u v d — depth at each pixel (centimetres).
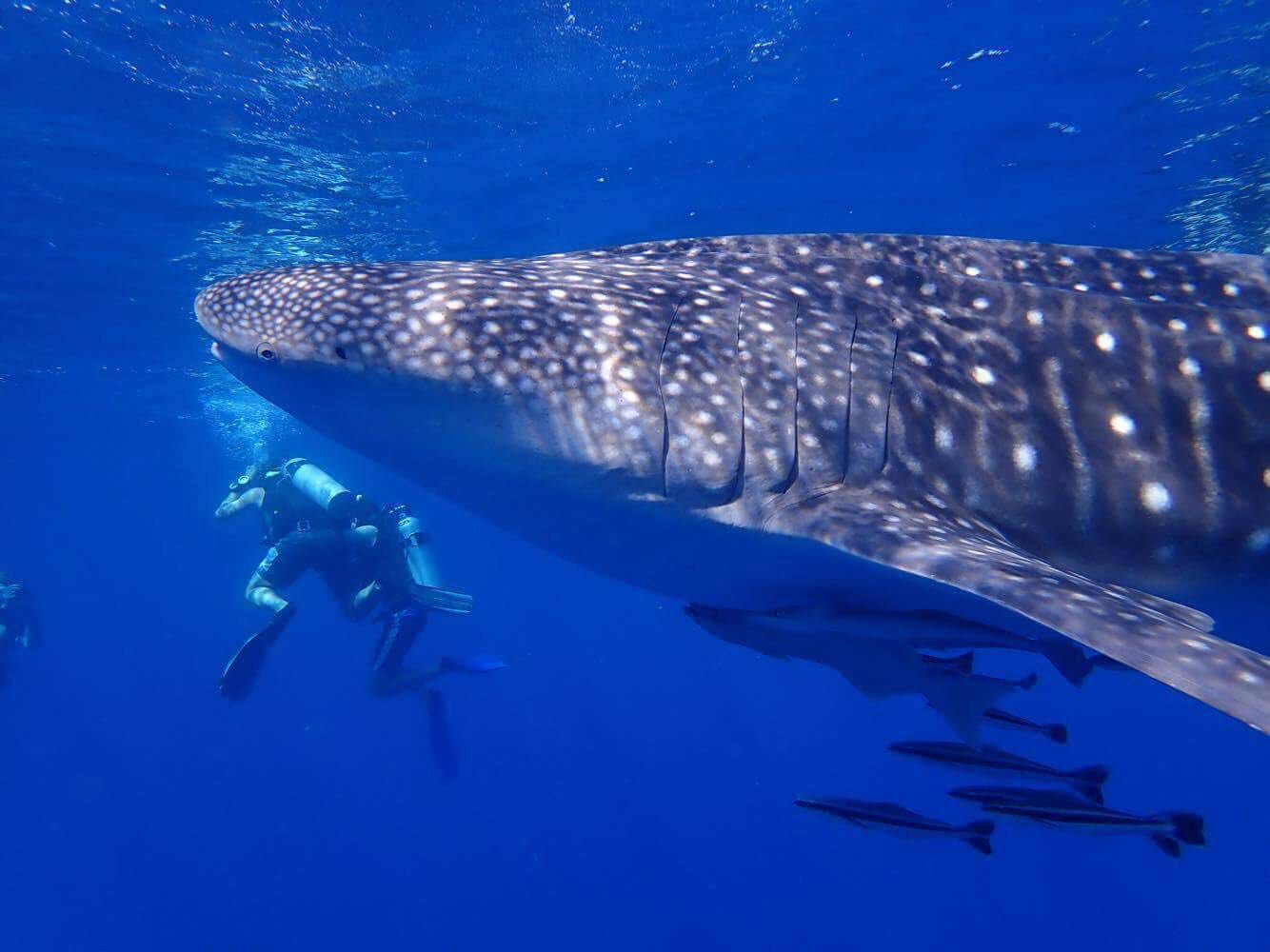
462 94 1115
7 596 1483
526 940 2834
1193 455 326
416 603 1030
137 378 2494
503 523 351
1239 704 200
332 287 329
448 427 314
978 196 1510
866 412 321
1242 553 323
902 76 1148
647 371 316
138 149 1176
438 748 1248
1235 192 1471
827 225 1608
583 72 1098
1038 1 1016
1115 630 224
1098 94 1194
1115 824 402
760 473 310
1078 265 367
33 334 1973
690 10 999
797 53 1091
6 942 3356
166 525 8625
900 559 265
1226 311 352
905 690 338
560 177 1352
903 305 349
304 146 1195
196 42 974
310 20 955
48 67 990
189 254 1534
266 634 934
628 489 313
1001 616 297
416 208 1411
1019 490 320
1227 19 1045
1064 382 335
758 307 338
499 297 324
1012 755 433
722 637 360
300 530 1012
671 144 1279
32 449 3700
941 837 454
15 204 1298
